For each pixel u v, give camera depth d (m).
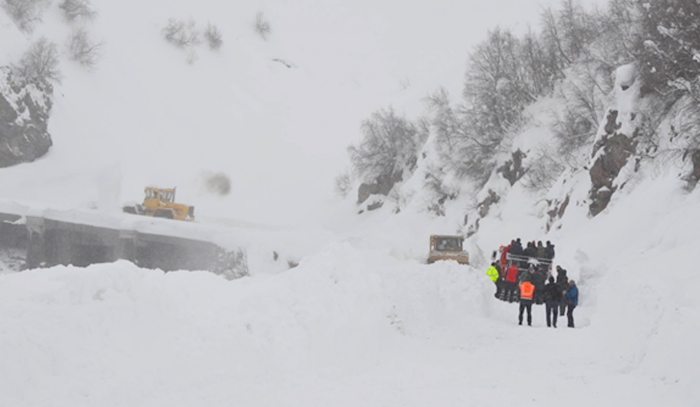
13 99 97.00
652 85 50.44
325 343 17.25
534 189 66.50
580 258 39.62
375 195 97.06
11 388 11.83
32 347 12.56
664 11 51.38
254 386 14.83
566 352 20.52
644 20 54.19
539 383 16.67
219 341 15.81
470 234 73.62
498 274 35.12
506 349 20.92
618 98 53.28
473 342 21.98
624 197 49.09
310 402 14.22
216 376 14.79
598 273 36.97
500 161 76.19
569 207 55.50
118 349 14.09
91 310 14.23
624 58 64.69
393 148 97.31
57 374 12.72
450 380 16.78
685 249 32.91
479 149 79.69
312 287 18.58
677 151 44.19
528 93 79.12
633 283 19.16
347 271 19.53
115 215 76.56
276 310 17.38
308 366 16.39
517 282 36.12
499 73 81.81
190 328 15.92
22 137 96.81
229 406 13.53
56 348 13.02
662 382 16.05
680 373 15.73
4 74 97.81
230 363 15.38
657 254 35.91
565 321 29.59
